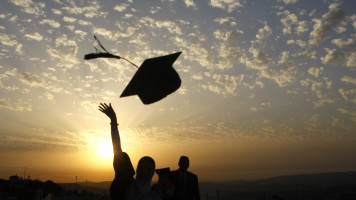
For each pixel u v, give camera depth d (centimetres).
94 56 263
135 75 308
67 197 4441
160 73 312
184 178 872
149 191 368
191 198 866
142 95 321
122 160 359
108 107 375
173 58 310
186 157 879
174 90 315
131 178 365
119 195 357
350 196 3084
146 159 372
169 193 414
